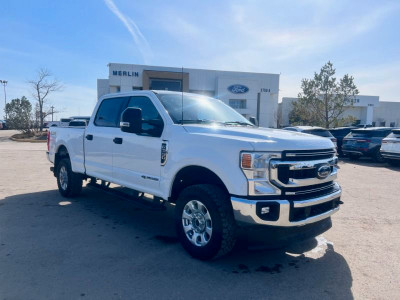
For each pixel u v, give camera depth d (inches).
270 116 1940.2
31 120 1194.6
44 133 1211.9
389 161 514.9
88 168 231.8
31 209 232.7
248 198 132.4
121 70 1686.8
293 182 136.6
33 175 376.5
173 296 120.6
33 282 128.0
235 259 154.9
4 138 1115.3
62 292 121.3
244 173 133.2
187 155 153.2
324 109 839.1
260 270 143.9
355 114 2114.9
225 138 142.3
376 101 2085.4
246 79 1804.9
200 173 160.6
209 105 201.3
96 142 220.4
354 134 581.6
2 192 286.7
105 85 1930.4
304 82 854.5
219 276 137.1
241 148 134.3
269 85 1903.3
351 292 127.0
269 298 121.2
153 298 119.0
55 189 301.6
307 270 145.1
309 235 144.5
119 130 202.1
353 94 815.7
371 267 149.6
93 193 285.1
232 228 140.5
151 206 180.1
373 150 547.5
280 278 136.9
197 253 150.8
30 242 169.6
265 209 131.0
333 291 127.3
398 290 129.3
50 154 285.9
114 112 213.3
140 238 179.6
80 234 183.8
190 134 156.5
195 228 154.6
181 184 171.2
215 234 140.9
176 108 181.5
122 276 134.7
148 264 146.8
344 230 200.5
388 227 207.2
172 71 1748.3
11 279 130.0
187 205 156.6
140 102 195.9
